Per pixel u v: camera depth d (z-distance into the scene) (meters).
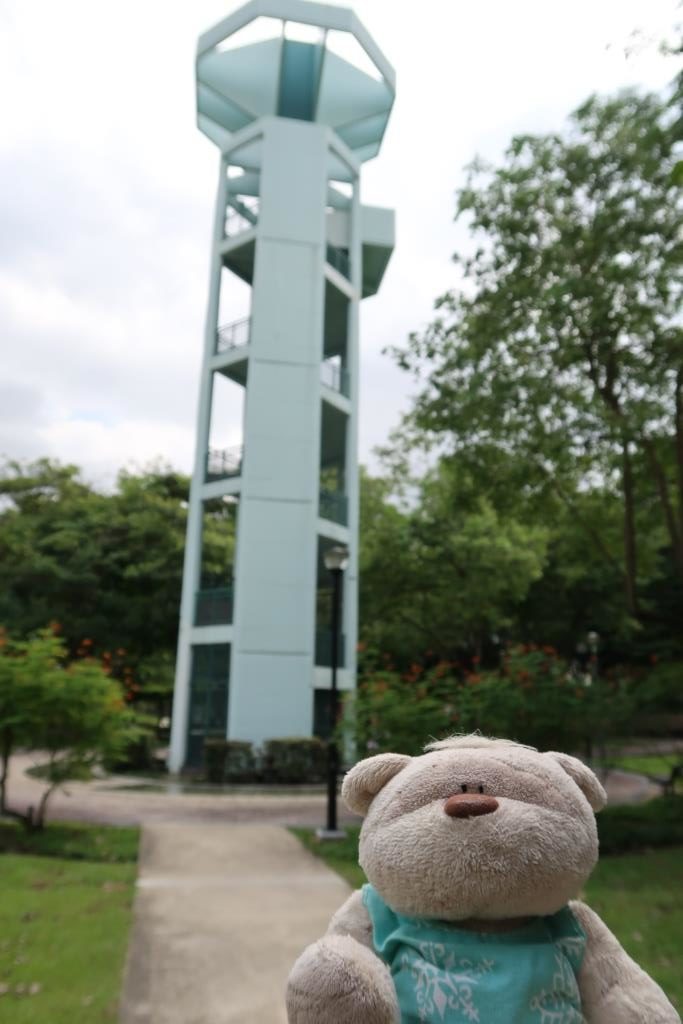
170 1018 4.14
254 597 20.69
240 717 19.92
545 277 12.34
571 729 10.39
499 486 14.59
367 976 1.51
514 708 10.02
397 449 28.89
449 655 31.45
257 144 24.56
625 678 12.12
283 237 23.19
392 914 1.81
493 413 13.34
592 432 13.08
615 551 17.66
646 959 4.96
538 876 1.59
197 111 25.19
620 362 12.69
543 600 31.66
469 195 13.18
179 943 5.56
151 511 28.12
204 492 22.64
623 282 11.62
